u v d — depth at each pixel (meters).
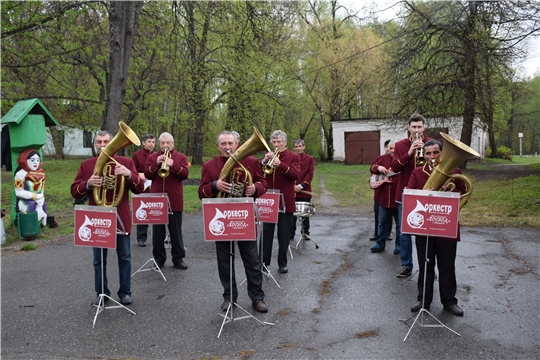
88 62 18.20
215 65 21.81
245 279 5.85
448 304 4.52
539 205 10.68
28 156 8.35
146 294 5.27
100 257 4.78
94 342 3.99
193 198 14.45
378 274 6.00
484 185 15.50
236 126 23.98
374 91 30.36
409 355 3.66
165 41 17.78
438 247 4.42
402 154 5.97
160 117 22.92
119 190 4.70
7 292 5.37
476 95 18.17
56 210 11.66
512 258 6.60
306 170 7.84
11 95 17.11
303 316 4.52
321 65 30.48
